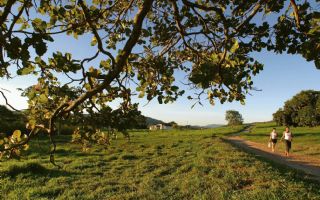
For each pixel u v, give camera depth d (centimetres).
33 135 433
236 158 2009
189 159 2267
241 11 550
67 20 512
